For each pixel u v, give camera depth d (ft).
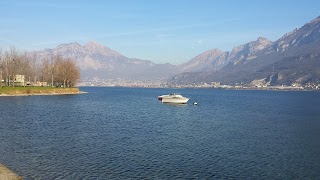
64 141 170.60
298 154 150.51
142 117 301.02
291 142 179.42
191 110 394.11
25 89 600.80
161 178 113.39
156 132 208.54
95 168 122.72
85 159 134.72
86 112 334.85
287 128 235.81
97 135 191.52
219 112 369.50
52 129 211.20
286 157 144.87
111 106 431.43
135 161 133.49
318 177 117.60
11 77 655.76
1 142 164.86
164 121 271.90
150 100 595.47
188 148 159.94
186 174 118.21
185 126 241.55
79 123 245.24
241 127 239.71
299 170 125.49
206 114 343.87
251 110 401.29
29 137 180.34
